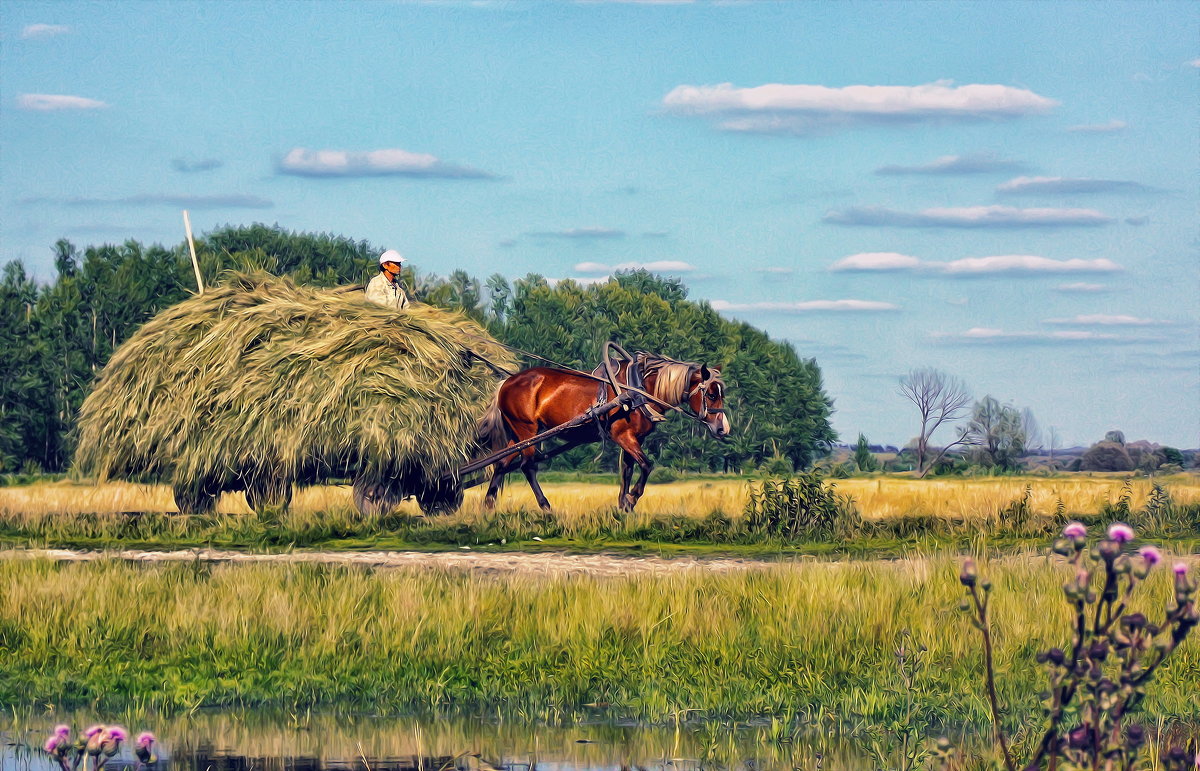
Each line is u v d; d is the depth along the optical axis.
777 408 99.56
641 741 9.45
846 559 16.56
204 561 16.08
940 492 33.00
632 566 15.94
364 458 19.06
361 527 18.67
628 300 99.62
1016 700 9.99
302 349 19.02
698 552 17.52
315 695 10.59
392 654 11.23
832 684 10.55
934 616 11.57
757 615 11.90
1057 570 13.56
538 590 12.80
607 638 11.48
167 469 19.67
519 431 20.56
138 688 10.65
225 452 19.00
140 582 13.20
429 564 15.73
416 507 22.81
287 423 18.83
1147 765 7.99
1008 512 20.69
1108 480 46.56
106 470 19.69
